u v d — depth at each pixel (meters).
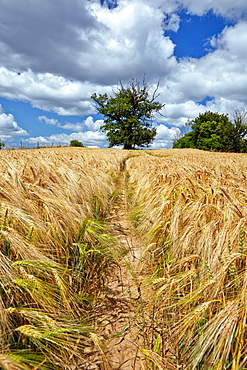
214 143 50.84
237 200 2.38
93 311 2.28
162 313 2.14
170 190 3.33
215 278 1.65
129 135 52.19
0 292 1.64
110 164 11.03
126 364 1.73
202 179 3.88
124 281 2.80
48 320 1.61
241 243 1.73
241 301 1.46
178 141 64.12
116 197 6.30
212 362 1.42
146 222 3.80
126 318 2.19
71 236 2.88
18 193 2.60
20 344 1.57
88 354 1.80
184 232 2.37
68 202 3.25
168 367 1.61
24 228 2.31
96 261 3.01
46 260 2.07
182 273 2.02
